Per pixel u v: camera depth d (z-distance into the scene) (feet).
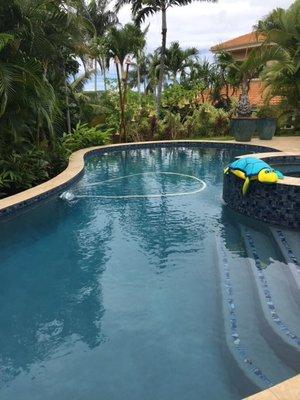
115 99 61.21
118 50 53.01
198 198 28.81
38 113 29.43
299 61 51.93
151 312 14.33
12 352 12.31
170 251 19.67
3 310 14.66
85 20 35.40
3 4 26.66
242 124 52.21
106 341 12.73
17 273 17.58
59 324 13.74
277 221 22.41
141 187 32.30
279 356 11.73
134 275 17.22
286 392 8.18
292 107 58.13
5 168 29.43
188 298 15.21
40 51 29.76
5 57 27.25
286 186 21.61
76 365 11.66
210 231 22.24
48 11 30.81
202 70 84.74
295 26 52.95
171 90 70.23
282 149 45.11
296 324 13.15
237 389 10.53
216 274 17.16
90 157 47.52
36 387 10.83
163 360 11.76
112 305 14.85
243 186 23.63
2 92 25.82
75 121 54.65
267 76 55.98
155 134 61.05
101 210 26.27
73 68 48.67
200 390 10.51
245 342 12.48
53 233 22.30
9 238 21.71
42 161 32.96
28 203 25.12
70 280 16.88
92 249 20.04
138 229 22.74
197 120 64.08
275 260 18.17
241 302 14.87
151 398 10.34
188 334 12.99
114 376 11.15
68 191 29.89
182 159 46.11
